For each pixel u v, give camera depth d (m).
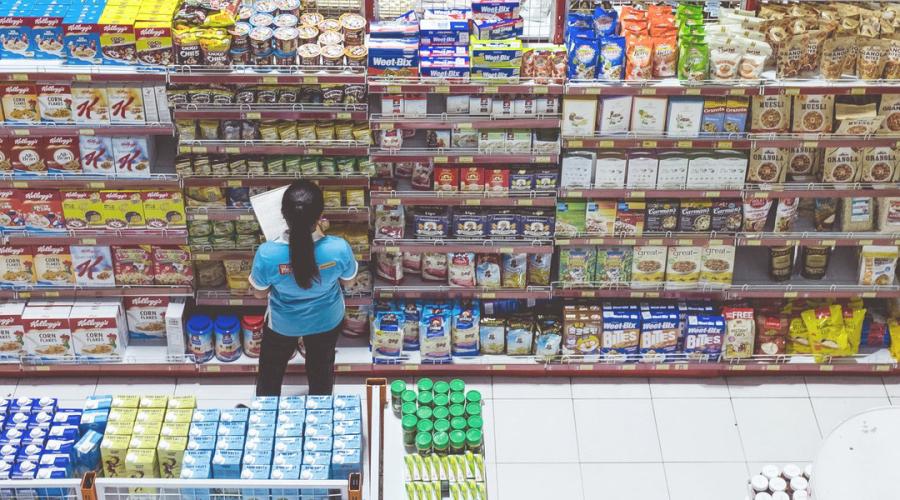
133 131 5.78
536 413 6.49
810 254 6.54
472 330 6.56
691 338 6.55
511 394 6.64
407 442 5.14
